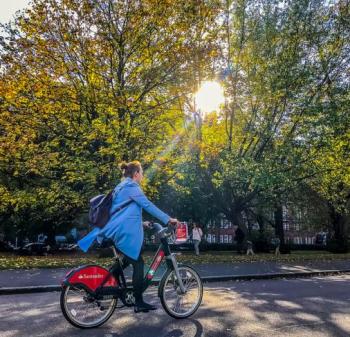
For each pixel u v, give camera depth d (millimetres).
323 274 14125
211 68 18328
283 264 16531
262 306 6461
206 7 17047
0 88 16250
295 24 20500
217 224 46125
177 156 19125
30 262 13438
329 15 20766
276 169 20641
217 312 5871
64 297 4805
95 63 16484
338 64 20844
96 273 4953
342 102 19953
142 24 16844
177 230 5398
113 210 5047
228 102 20906
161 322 5184
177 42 16938
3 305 6652
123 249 4938
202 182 24422
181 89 17922
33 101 16875
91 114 17719
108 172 16844
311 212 41406
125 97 16422
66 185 18828
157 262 5277
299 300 7172
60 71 16766
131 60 17531
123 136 16781
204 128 21797
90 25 16609
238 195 24516
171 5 16547
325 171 21859
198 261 15930
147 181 17641
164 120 19125
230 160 20516
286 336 4641
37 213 27891
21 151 18000
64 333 4656
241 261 17172
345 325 5258
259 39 20781
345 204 33750
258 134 21656
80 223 34969
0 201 20688
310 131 20234
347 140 20750
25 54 16531
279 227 35219
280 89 20078
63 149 18469
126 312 5758
